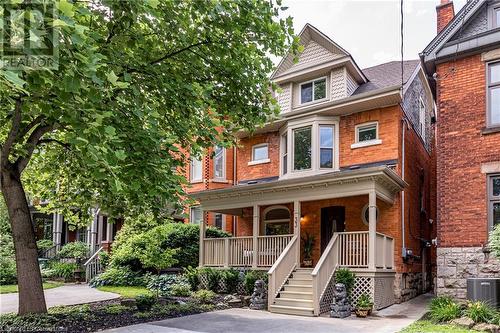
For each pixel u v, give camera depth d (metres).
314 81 17.34
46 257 23.27
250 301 12.12
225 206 15.31
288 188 13.62
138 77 8.28
